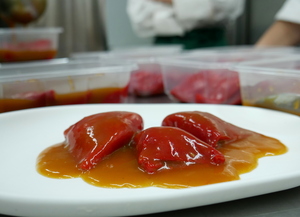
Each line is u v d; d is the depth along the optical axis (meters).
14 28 0.76
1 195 0.20
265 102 0.40
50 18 1.05
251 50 0.73
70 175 0.26
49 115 0.37
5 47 0.64
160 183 0.24
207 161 0.26
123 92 0.48
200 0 1.00
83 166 0.26
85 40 1.12
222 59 0.59
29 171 0.27
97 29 1.13
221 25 1.10
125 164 0.26
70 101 0.45
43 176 0.26
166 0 1.10
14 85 0.41
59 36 1.08
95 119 0.30
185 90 0.50
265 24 1.15
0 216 0.22
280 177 0.23
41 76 0.42
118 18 1.46
